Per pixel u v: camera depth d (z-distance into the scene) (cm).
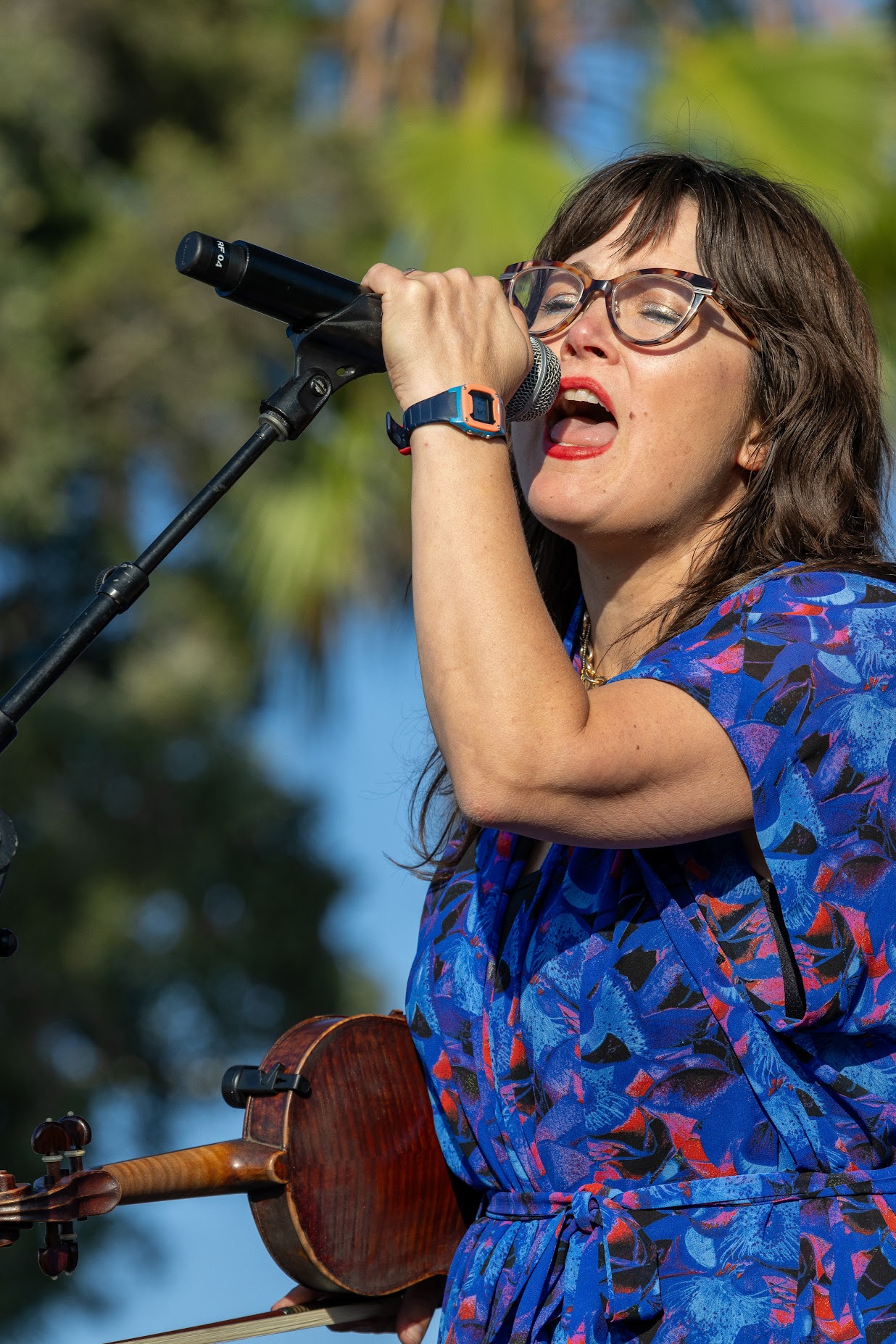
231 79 1905
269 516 2078
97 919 1694
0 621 1888
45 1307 1602
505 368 412
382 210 1938
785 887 379
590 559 455
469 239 2120
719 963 390
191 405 1770
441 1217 465
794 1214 382
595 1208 399
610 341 437
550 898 422
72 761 1758
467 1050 440
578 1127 405
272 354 1819
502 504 394
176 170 1786
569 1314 389
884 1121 386
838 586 407
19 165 1731
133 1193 400
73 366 1753
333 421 2031
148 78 1872
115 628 1930
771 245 450
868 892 383
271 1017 1792
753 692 384
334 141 1909
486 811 376
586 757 372
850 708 385
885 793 387
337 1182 448
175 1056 1762
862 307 463
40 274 1722
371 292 409
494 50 2386
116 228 1764
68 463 1694
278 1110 445
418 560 391
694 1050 391
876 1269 373
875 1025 383
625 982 396
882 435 462
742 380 442
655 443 433
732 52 2291
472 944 443
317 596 2200
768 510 439
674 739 379
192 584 2027
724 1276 379
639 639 448
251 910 1792
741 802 384
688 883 396
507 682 374
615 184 464
